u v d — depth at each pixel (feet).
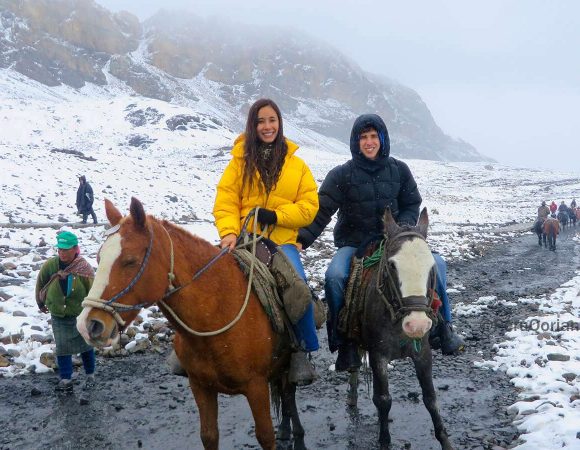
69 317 21.53
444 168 322.55
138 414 19.89
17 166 93.56
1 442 17.71
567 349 25.46
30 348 24.95
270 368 14.10
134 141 285.84
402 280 14.25
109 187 93.20
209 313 12.64
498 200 196.34
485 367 24.72
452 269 56.85
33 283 34.88
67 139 283.38
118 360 25.40
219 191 15.12
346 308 17.01
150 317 30.09
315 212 15.12
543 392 20.83
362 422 19.21
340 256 17.78
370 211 17.66
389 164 17.81
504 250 79.56
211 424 13.32
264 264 14.26
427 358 15.46
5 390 21.65
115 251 11.19
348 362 17.71
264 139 14.85
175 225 12.91
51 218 67.67
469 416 19.43
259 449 17.25
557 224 81.20
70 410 20.11
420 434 18.06
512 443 16.87
